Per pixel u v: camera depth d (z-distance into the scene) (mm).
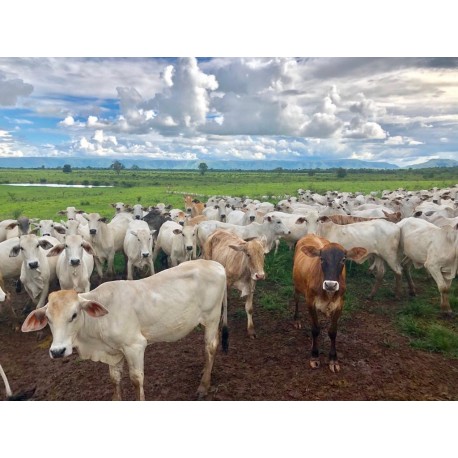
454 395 4059
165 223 8914
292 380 4309
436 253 5852
